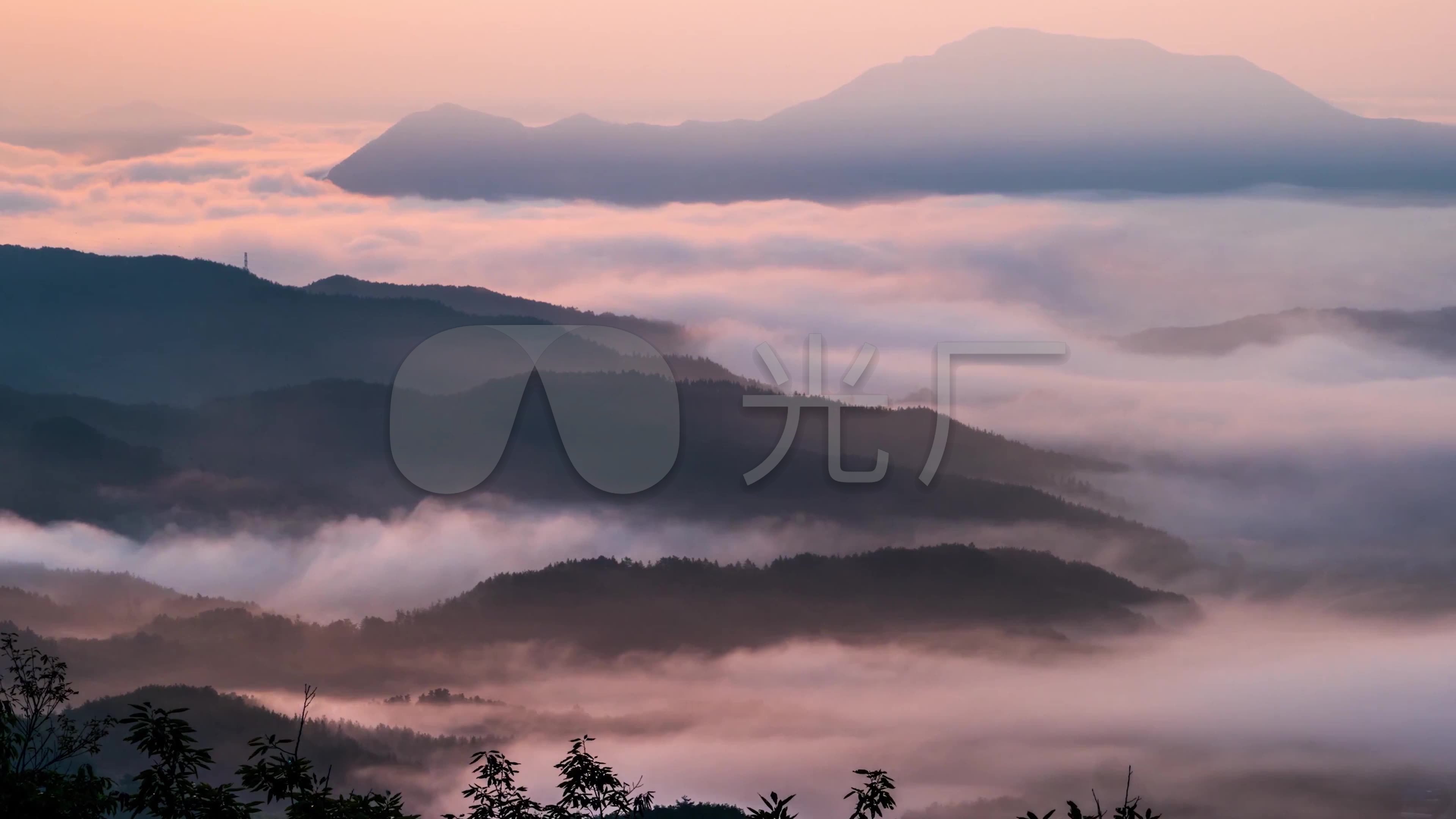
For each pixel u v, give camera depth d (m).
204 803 7.04
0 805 6.61
